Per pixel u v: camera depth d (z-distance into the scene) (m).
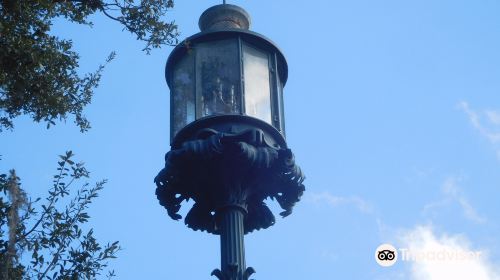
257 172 10.10
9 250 8.60
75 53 11.73
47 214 9.53
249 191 10.16
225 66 10.85
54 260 9.36
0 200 9.38
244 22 11.68
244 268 9.58
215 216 10.30
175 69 11.12
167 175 10.14
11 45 10.52
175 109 10.78
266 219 10.53
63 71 11.48
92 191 9.93
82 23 11.70
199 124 10.27
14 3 10.70
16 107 11.29
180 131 10.35
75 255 9.48
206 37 11.01
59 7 11.48
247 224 10.58
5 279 8.49
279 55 11.35
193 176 10.15
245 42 11.14
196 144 9.84
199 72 10.82
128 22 11.42
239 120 10.23
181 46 11.05
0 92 11.12
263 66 11.11
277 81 11.15
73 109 11.80
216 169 10.04
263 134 10.09
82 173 9.95
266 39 11.17
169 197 10.43
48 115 11.48
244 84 10.70
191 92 10.75
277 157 10.04
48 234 9.43
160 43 11.38
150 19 11.38
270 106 10.81
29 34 11.03
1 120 11.46
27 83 10.96
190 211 10.60
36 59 10.72
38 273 9.25
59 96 11.41
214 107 10.51
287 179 10.25
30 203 9.17
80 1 11.45
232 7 11.66
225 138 9.88
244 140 9.98
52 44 11.40
